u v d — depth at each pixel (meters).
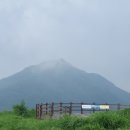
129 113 38.19
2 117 49.00
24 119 46.31
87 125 32.03
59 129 33.19
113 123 32.84
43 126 36.19
